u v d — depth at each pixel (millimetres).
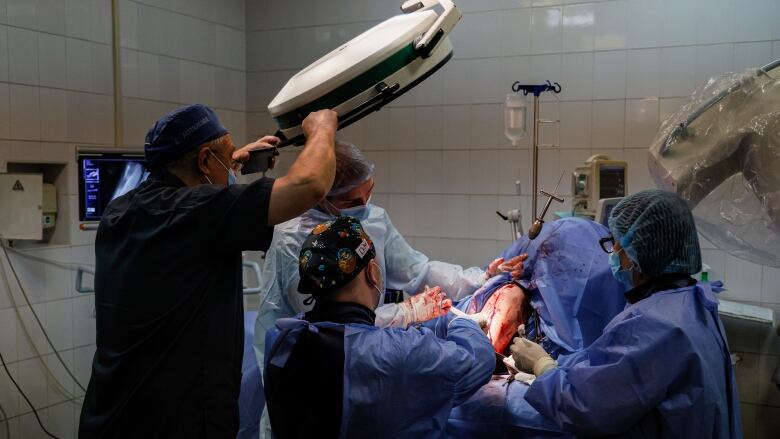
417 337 1308
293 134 1554
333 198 1936
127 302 1350
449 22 1496
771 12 3119
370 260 1366
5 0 2969
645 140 3342
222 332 1392
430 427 1312
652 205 1418
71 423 3332
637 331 1338
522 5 3510
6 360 3051
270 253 1968
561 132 3486
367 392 1249
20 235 3064
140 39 3549
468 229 3713
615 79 3375
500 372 1883
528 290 2010
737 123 1776
